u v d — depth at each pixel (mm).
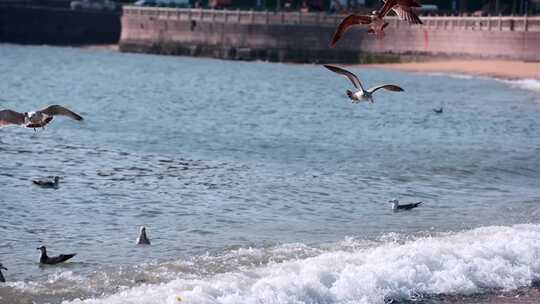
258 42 121062
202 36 126875
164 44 131375
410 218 26812
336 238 23688
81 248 22688
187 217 26688
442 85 81938
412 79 88312
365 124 54625
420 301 18812
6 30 147375
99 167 35344
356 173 35312
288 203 29062
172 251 22234
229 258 21000
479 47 99562
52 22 149000
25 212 26953
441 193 31531
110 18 151000
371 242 22859
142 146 41656
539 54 93188
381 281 19312
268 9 141375
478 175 35625
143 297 17594
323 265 20016
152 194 30109
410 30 107750
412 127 53406
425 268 20156
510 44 96062
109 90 78125
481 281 20094
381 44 110750
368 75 94000
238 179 33250
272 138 46375
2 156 37250
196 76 95875
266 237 23844
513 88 78750
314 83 89562
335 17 116250
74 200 28906
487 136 49469
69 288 18750
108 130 47625
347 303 18250
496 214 27500
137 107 63188
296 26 118188
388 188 32250
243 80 91875
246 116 58344
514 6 118562
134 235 24188
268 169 35688
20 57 118938
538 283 20328
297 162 37906
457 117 58719
